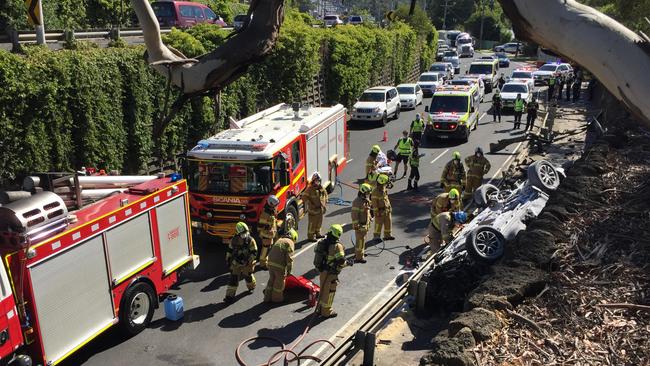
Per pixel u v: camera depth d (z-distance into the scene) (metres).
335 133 17.11
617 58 1.51
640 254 8.31
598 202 10.63
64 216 7.61
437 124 23.61
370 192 11.94
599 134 17.44
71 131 13.78
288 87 24.77
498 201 12.73
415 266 11.45
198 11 27.64
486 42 99.56
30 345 7.18
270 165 11.87
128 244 8.77
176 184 9.95
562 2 1.59
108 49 15.07
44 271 7.20
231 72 1.95
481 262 9.49
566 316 6.99
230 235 12.20
